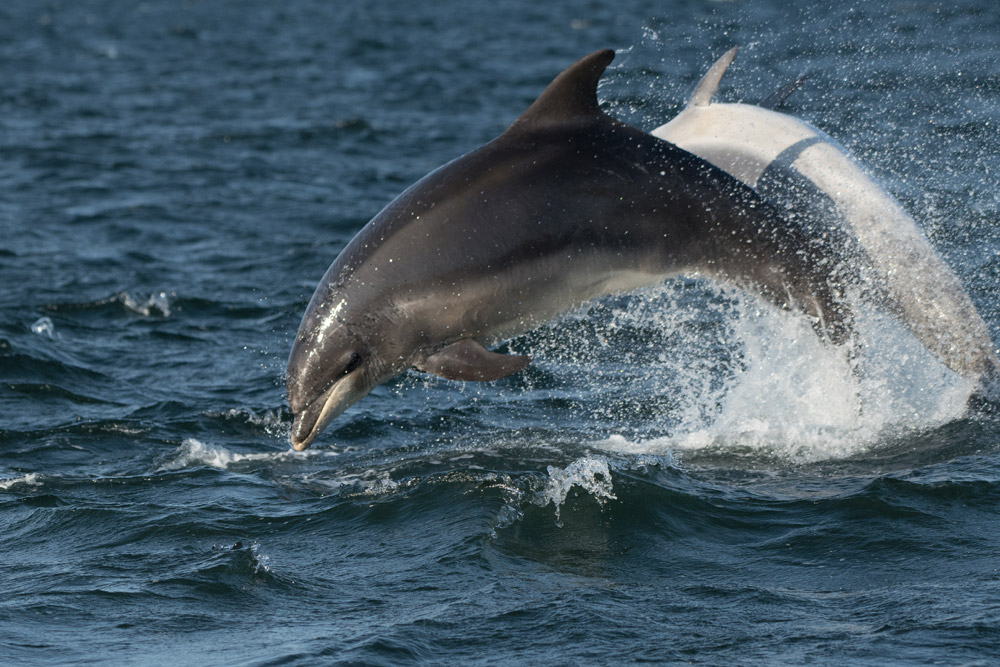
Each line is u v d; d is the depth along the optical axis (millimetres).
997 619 22703
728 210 31531
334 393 30156
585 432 36562
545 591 25031
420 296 29453
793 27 155750
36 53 181000
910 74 103188
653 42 150375
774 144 34250
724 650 22125
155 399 41375
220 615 24500
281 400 41250
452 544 27469
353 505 30266
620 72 113625
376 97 128125
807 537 27312
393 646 22641
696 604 24219
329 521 29406
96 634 23672
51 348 46469
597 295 30984
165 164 89938
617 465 31641
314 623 23922
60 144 97562
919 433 33781
